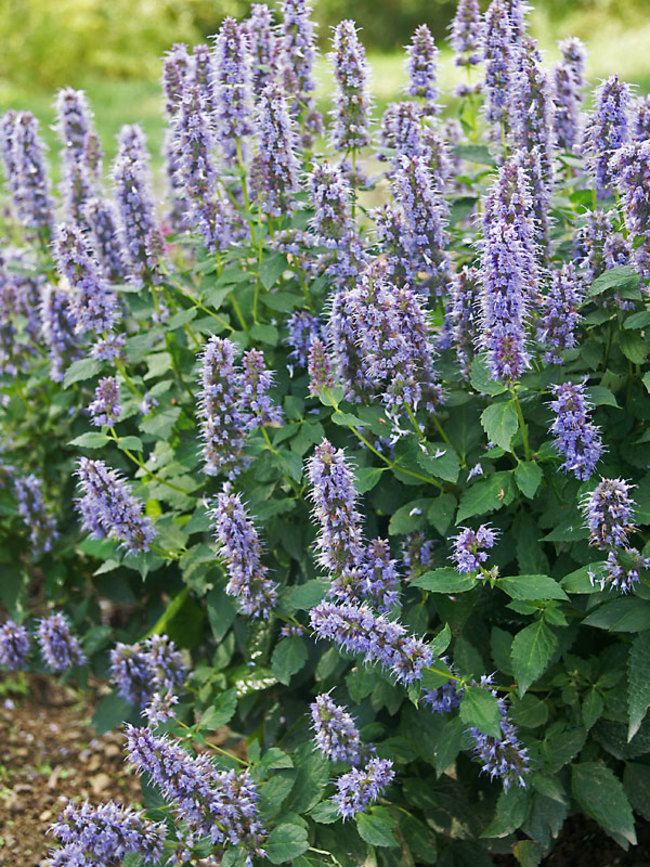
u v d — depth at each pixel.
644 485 0.77
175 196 1.13
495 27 0.96
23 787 1.07
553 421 0.79
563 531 0.77
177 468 0.94
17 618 1.10
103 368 1.00
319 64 0.99
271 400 0.87
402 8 4.45
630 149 0.74
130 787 1.07
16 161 1.11
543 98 0.90
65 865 0.76
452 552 0.83
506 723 0.77
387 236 0.85
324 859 0.81
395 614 0.79
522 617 0.83
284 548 0.90
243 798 0.76
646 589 0.73
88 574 1.11
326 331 0.88
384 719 0.89
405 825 0.83
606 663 0.80
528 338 0.81
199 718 0.93
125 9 4.25
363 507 0.87
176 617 0.99
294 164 0.89
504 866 0.90
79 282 0.92
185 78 1.00
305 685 0.94
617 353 0.82
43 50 4.00
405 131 0.92
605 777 0.78
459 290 0.81
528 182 0.85
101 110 3.56
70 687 1.20
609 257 0.79
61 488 1.11
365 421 0.82
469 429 0.83
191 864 0.86
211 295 0.92
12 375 1.12
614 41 4.16
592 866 0.88
